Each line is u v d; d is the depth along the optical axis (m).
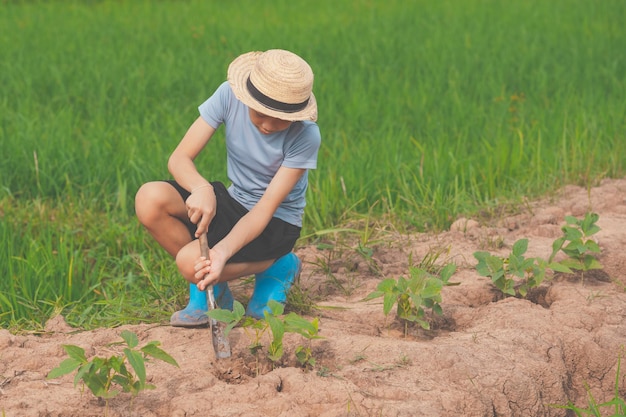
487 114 7.52
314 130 3.52
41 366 3.27
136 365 2.84
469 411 3.07
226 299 3.76
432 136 6.87
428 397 3.07
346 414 2.94
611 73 8.70
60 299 4.11
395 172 5.79
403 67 9.39
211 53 9.75
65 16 12.80
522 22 12.11
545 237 4.86
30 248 4.50
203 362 3.30
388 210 5.32
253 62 3.47
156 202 3.46
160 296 4.14
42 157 5.98
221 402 2.99
